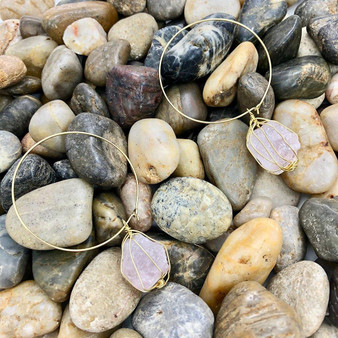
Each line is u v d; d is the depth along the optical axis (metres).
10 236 0.17
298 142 0.18
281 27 0.19
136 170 0.18
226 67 0.19
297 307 0.16
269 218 0.18
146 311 0.16
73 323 0.16
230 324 0.15
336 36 0.19
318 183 0.18
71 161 0.18
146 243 0.17
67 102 0.21
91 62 0.20
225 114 0.20
